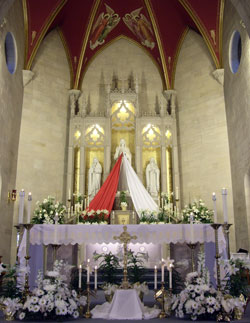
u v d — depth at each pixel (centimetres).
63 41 2072
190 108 1978
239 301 766
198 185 1848
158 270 1331
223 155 1791
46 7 1819
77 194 1745
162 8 1941
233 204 1702
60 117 1980
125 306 790
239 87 1609
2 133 1510
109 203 1585
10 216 1631
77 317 793
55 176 1881
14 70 1695
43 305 748
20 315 753
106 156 1919
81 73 2106
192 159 1905
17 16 1725
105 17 2034
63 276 827
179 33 2058
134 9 2009
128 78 2158
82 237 1033
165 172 1897
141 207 1603
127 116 2006
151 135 1983
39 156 1838
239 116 1616
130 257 1089
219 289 805
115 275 1120
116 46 2203
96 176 1886
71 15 1955
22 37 1823
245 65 1525
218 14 1831
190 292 787
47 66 1977
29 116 1844
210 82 1922
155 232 1041
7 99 1573
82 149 1927
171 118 1980
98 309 847
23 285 920
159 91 2134
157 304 936
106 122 1966
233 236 1673
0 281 1020
